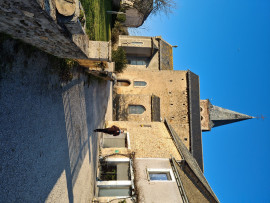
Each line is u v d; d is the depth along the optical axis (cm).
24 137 331
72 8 266
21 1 193
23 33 280
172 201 841
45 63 404
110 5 1858
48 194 416
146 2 1934
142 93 1978
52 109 444
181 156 1123
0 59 269
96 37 981
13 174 299
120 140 1276
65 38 308
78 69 638
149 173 983
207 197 1102
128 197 861
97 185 918
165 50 2241
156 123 1588
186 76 2050
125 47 2011
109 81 1553
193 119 1966
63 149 506
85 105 748
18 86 314
